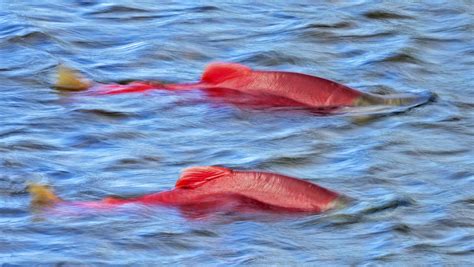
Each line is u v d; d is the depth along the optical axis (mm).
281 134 46688
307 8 61094
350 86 51906
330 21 59156
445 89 51875
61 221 38875
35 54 53875
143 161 44125
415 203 40781
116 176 42719
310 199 39781
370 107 49031
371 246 37844
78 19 58375
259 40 56938
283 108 48781
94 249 37312
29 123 47031
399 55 55125
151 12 59750
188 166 43750
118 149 45125
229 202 39656
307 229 38688
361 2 61906
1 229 38281
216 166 41812
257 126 47406
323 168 43812
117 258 36844
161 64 53875
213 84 50469
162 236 38031
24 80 51344
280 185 39969
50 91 50250
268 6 61312
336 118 48094
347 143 46000
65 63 53062
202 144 45781
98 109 48438
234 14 59938
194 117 48062
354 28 58562
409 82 52719
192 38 56781
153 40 56125
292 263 36750
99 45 55531
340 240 38156
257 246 37656
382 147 45531
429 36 57906
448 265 36750
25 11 58656
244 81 50031
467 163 44344
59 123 47125
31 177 42312
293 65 54438
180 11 60062
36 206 39812
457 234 38688
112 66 53188
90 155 44531
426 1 62156
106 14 59250
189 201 39812
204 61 54531
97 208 39719
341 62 54844
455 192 41781
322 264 36719
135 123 47469
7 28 56281
